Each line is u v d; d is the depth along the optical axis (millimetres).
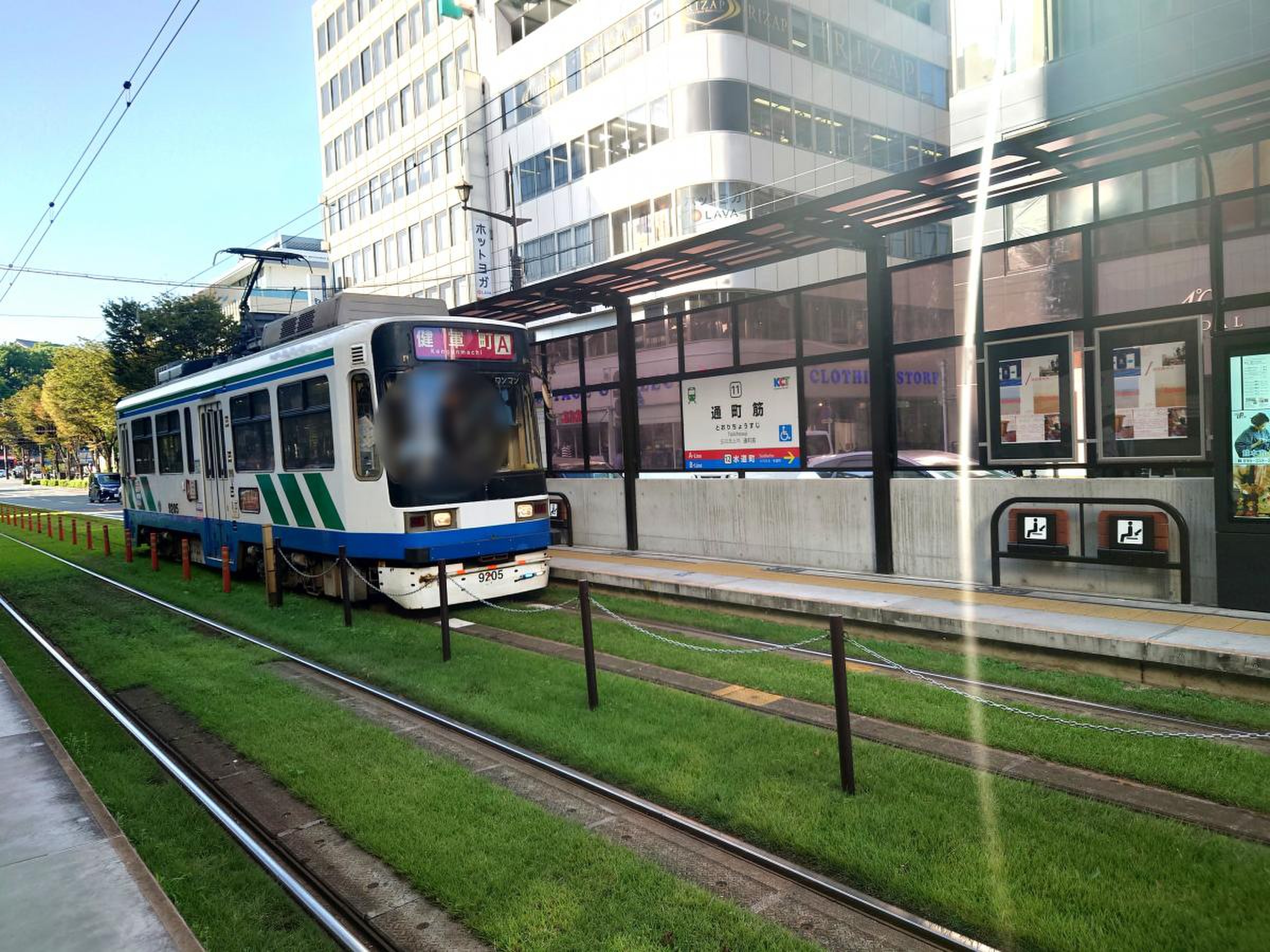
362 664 8172
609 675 7348
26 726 6359
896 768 5039
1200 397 7848
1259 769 4883
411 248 43969
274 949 3658
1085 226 8477
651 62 30312
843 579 10109
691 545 12734
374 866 4371
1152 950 3266
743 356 11930
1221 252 7480
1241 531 7375
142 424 17797
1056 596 8508
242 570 13773
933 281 10266
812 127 31578
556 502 15078
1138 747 5262
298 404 11633
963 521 9547
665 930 3582
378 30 44562
